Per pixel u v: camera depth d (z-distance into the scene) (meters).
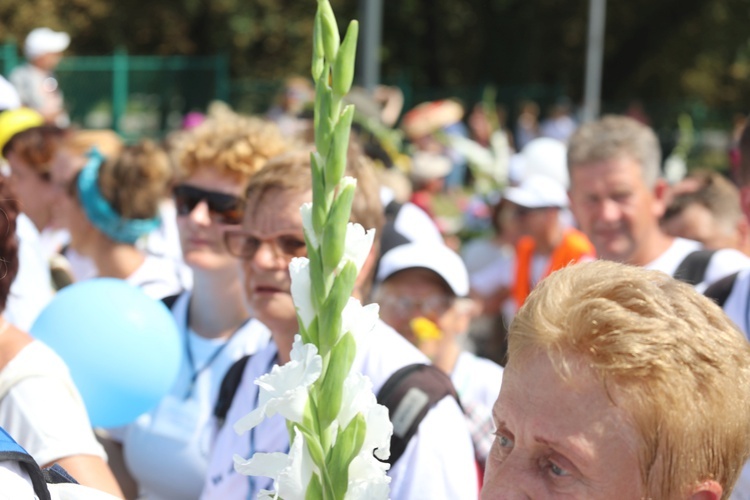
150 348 3.10
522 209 6.54
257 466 1.20
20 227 3.77
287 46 30.39
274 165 2.73
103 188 4.30
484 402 3.74
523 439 1.38
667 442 1.34
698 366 1.36
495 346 6.91
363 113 6.65
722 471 1.40
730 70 35.78
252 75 30.34
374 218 2.73
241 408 2.85
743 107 36.06
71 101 18.64
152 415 3.49
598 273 1.45
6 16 27.08
